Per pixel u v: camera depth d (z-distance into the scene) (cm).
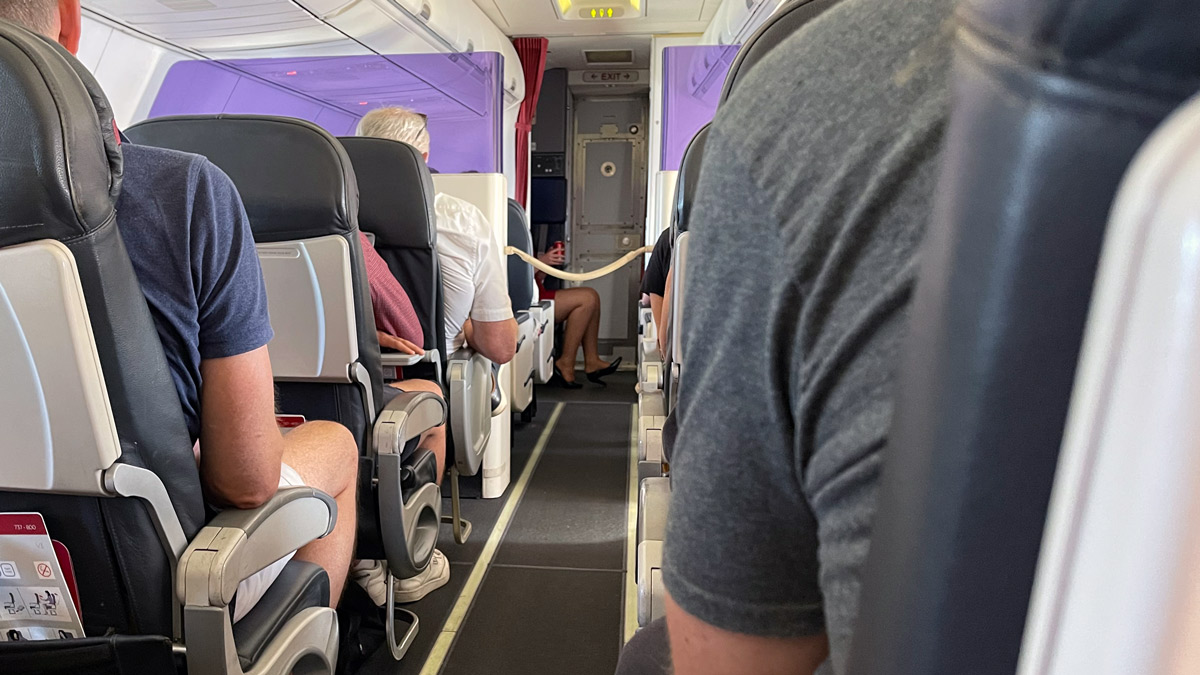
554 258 569
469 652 180
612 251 628
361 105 451
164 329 86
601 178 625
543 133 607
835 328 31
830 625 31
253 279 93
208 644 83
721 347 38
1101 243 17
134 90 319
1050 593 20
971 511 20
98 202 69
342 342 146
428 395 170
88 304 71
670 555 42
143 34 300
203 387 92
